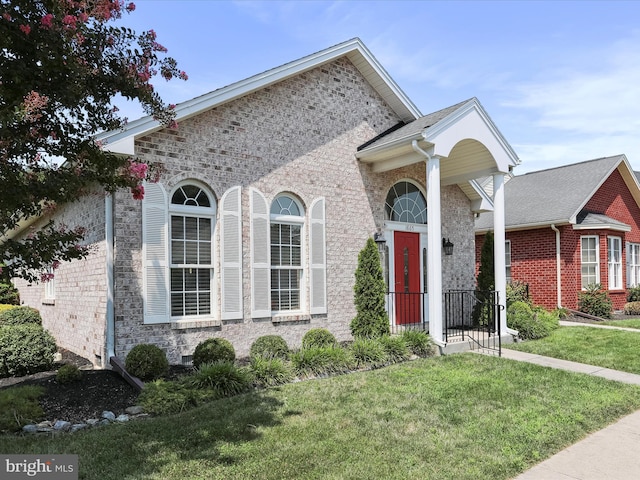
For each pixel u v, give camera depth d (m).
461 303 11.73
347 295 10.62
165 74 4.36
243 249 9.05
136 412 5.70
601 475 4.26
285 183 9.73
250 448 4.55
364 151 10.68
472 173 11.65
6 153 3.89
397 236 11.77
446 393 6.48
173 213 8.34
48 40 3.45
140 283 7.84
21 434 5.02
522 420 5.50
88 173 4.13
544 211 16.45
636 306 16.42
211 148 8.73
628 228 16.88
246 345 8.98
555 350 9.63
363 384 6.89
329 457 4.39
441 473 4.13
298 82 10.08
